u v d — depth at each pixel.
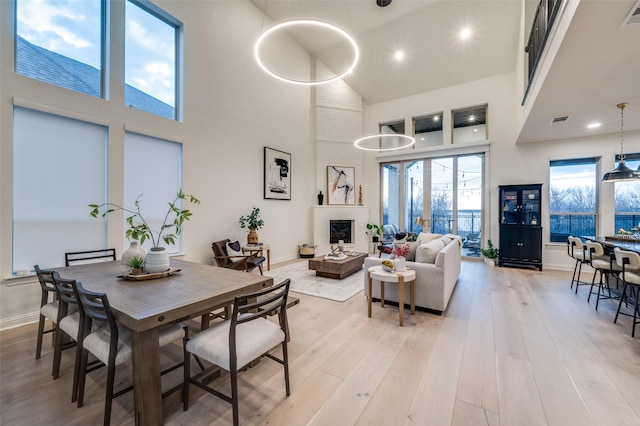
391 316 3.15
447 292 3.38
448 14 5.47
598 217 5.45
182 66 4.36
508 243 5.79
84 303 1.61
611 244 3.79
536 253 5.53
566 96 3.49
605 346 2.46
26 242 2.89
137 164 3.84
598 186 5.46
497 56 6.10
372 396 1.80
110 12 3.50
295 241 6.80
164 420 1.59
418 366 2.14
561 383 1.94
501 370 2.09
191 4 4.47
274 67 6.14
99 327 1.83
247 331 1.72
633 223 5.16
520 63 5.37
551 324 2.94
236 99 5.26
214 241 4.85
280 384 1.92
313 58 7.30
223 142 5.01
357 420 1.59
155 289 1.92
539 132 5.20
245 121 5.45
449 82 6.96
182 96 4.36
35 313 2.93
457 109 7.00
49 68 3.07
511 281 4.70
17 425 1.53
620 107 3.84
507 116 6.31
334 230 7.49
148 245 3.92
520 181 6.12
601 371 2.08
